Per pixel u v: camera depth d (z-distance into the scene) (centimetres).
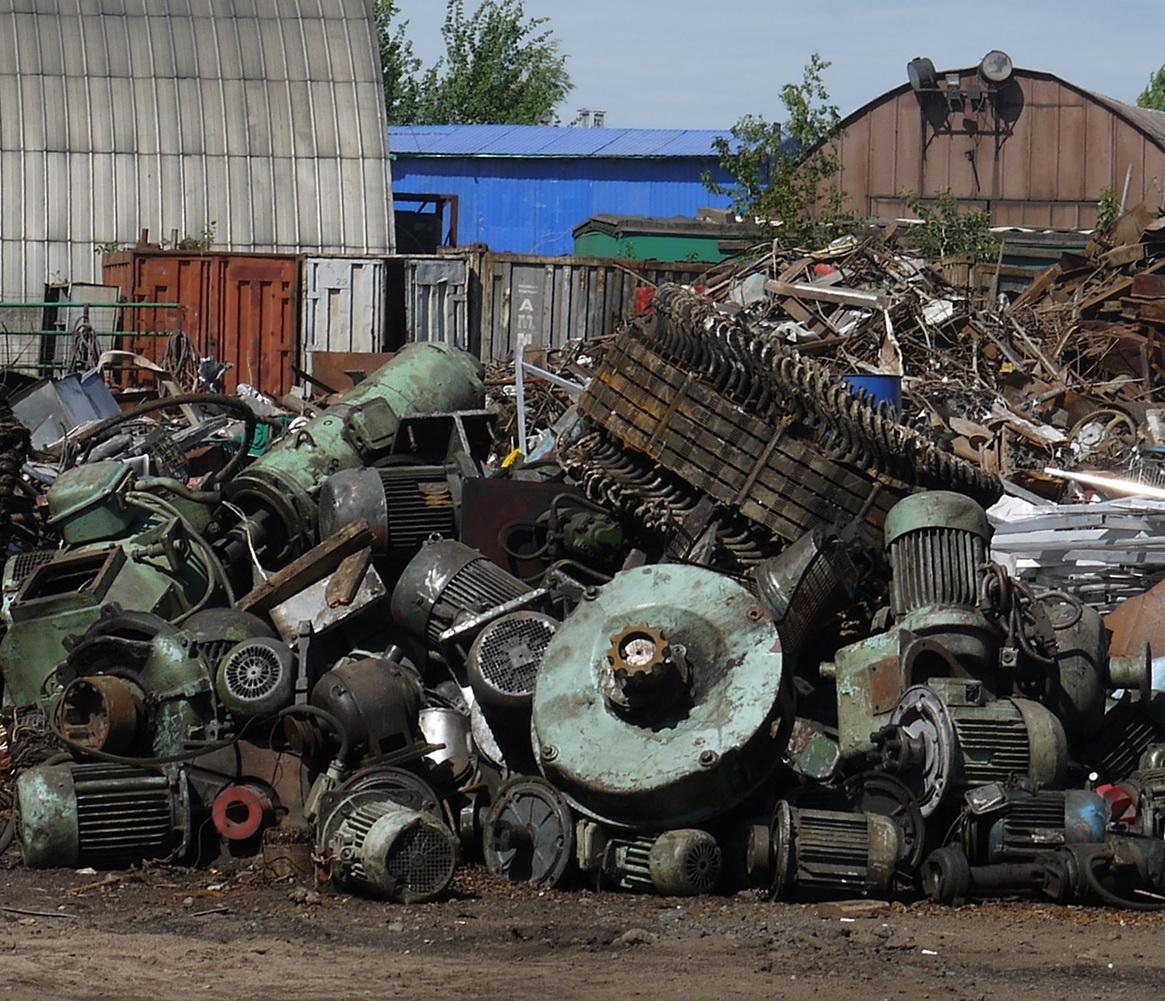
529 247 6106
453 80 9050
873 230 3797
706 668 1224
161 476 1855
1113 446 2486
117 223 4081
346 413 1716
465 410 1838
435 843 1133
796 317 2891
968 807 1173
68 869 1199
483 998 837
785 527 1502
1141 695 1370
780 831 1139
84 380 2269
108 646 1286
